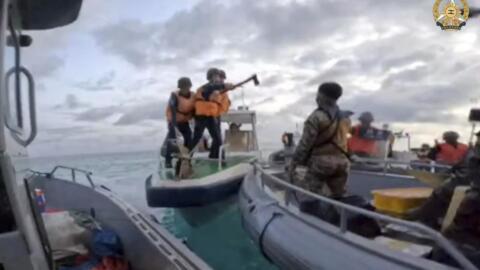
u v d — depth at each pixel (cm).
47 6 205
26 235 128
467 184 306
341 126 357
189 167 589
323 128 353
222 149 671
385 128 704
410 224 208
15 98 175
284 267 332
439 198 330
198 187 537
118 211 362
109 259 315
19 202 128
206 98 665
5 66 140
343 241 282
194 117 685
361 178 582
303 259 299
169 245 262
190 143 686
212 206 594
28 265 128
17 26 187
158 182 559
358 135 675
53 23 226
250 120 840
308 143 354
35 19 218
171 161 667
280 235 350
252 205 460
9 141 138
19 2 194
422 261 224
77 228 358
